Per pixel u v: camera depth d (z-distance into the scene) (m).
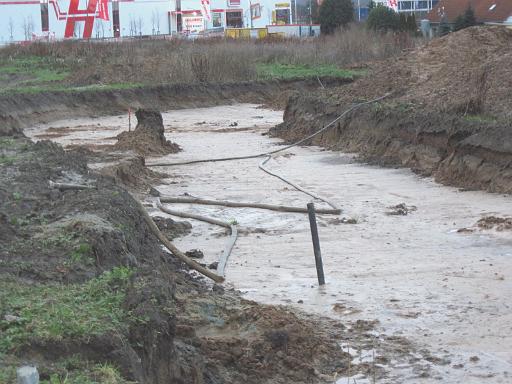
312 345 7.82
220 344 7.63
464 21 48.62
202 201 15.39
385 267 10.84
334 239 12.53
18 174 11.95
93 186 11.29
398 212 14.26
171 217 14.27
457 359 7.64
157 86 38.19
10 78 41.41
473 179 16.36
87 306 6.31
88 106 35.06
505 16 51.06
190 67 41.00
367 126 21.84
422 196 15.70
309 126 25.17
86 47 47.56
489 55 22.78
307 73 42.88
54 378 5.07
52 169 12.47
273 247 12.12
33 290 6.75
